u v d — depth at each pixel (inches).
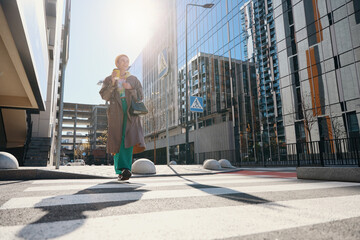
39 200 99.0
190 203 93.7
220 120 1104.8
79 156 3656.5
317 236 54.0
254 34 956.0
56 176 229.6
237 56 1033.5
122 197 107.6
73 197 107.3
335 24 693.9
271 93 863.7
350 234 55.3
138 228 60.4
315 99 727.1
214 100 1156.5
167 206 88.0
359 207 85.4
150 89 2103.8
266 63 894.4
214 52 1186.6
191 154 1237.1
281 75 834.8
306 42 767.1
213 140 1065.5
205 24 1275.8
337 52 684.1
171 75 1637.6
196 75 1327.5
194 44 1374.3
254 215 73.9
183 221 67.1
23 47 309.3
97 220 68.1
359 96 625.3
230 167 458.9
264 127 874.8
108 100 167.8
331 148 404.8
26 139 788.0
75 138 4323.3
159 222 66.1
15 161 242.5
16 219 68.6
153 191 127.4
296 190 130.8
